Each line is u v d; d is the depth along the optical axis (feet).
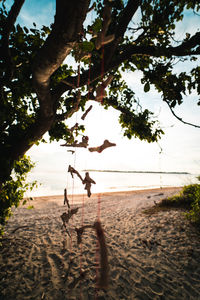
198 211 19.89
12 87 9.52
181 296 10.77
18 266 13.62
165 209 27.63
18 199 14.62
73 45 4.40
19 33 8.78
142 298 10.67
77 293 10.96
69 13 3.78
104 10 2.81
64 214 4.96
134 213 28.19
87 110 4.67
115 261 14.60
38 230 21.33
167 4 9.86
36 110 11.74
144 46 8.05
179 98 9.50
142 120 15.14
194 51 7.63
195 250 15.12
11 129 10.88
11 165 10.53
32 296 10.73
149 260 14.58
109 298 10.64
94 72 8.30
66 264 14.05
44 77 5.74
